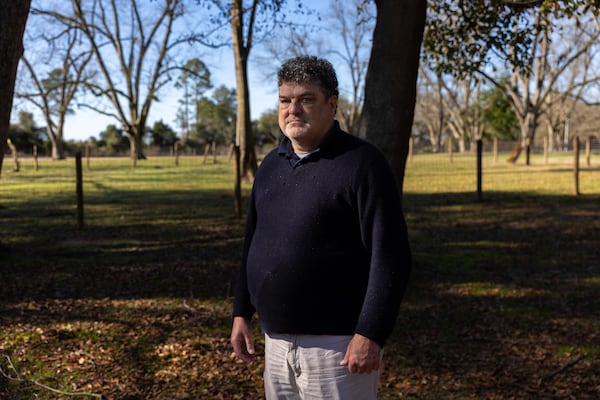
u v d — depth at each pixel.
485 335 5.10
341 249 2.10
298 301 2.12
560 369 4.31
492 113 67.44
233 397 3.88
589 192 17.64
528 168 29.08
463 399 3.88
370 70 6.45
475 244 9.55
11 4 5.37
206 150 42.56
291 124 2.13
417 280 7.01
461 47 8.17
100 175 28.58
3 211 14.16
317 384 2.14
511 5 7.29
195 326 5.30
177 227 11.53
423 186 20.47
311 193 2.11
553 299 6.22
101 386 4.03
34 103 49.69
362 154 2.09
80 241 9.93
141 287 6.71
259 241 2.25
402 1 6.21
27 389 3.98
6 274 7.25
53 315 5.58
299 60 2.16
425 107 72.44
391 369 4.39
